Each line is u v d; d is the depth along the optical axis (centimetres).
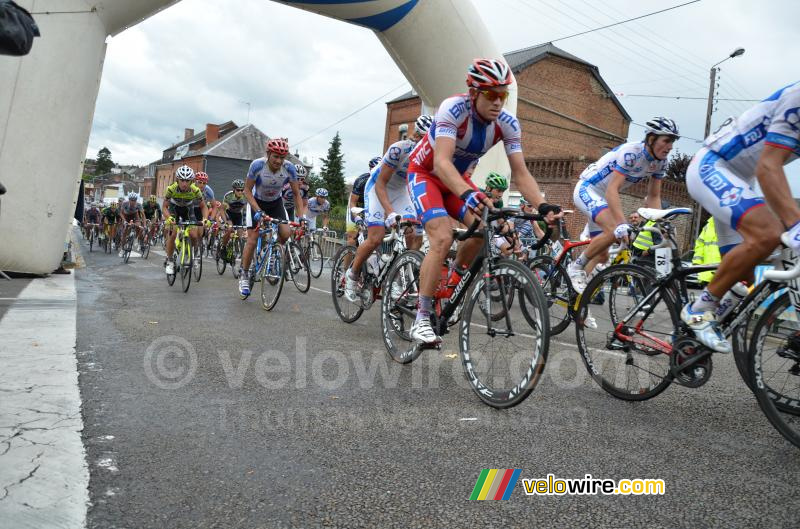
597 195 498
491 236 300
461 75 926
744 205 253
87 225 2156
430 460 214
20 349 345
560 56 2530
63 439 213
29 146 684
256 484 188
